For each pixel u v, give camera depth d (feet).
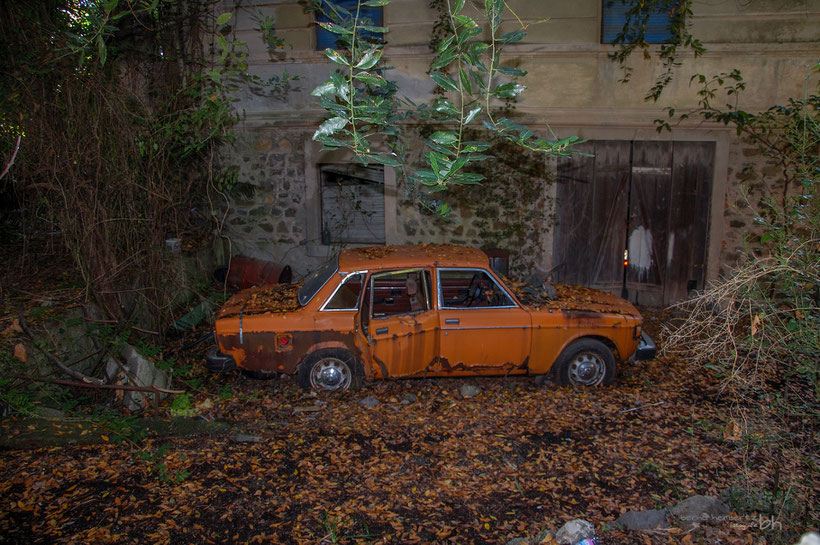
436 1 29.78
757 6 28.02
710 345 11.89
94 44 21.31
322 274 21.91
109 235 22.48
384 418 19.22
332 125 9.50
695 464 16.48
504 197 31.42
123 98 22.88
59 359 19.97
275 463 16.37
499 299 21.12
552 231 31.48
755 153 29.04
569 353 21.17
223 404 20.21
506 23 29.68
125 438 17.12
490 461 16.71
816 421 13.99
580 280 32.14
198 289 29.17
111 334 22.20
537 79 30.07
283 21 31.42
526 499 14.90
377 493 15.05
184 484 15.16
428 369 20.84
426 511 14.35
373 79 9.43
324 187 33.42
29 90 21.43
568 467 16.38
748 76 28.76
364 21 10.63
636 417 19.35
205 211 33.24
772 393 14.56
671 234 30.83
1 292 22.17
